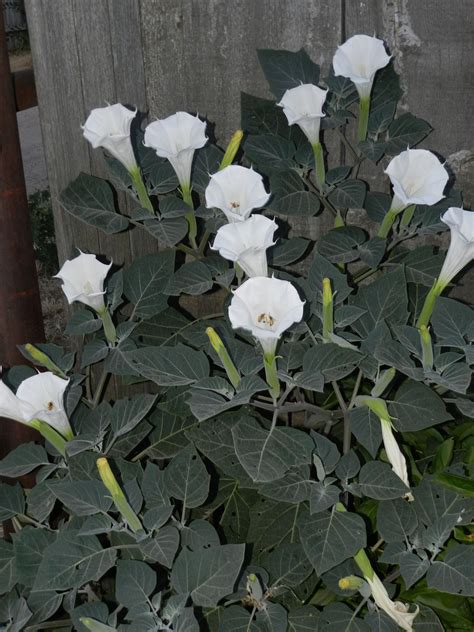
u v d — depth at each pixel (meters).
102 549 0.89
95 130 1.04
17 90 1.24
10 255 1.26
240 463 0.88
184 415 1.05
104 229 1.11
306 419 1.17
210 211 1.10
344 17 1.10
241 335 1.06
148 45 1.17
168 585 1.00
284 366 0.95
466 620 0.93
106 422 1.00
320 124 1.11
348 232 1.09
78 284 1.01
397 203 1.02
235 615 0.88
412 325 1.12
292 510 0.98
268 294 0.82
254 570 0.93
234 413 1.00
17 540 0.96
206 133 1.21
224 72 1.17
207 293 1.30
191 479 0.95
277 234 1.26
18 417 0.94
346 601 0.97
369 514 1.03
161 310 1.12
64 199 1.13
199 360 0.95
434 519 0.91
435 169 0.97
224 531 1.05
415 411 0.92
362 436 0.91
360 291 1.06
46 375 0.93
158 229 1.07
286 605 0.94
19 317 1.29
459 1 1.05
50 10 1.15
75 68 1.17
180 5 1.13
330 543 0.84
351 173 1.20
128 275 1.13
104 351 1.06
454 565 0.87
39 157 3.31
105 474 0.83
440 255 1.11
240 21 1.13
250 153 1.14
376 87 1.11
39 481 1.02
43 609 0.91
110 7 1.14
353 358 0.91
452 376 0.90
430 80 1.11
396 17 1.08
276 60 1.11
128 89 1.19
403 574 0.88
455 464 0.99
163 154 1.02
